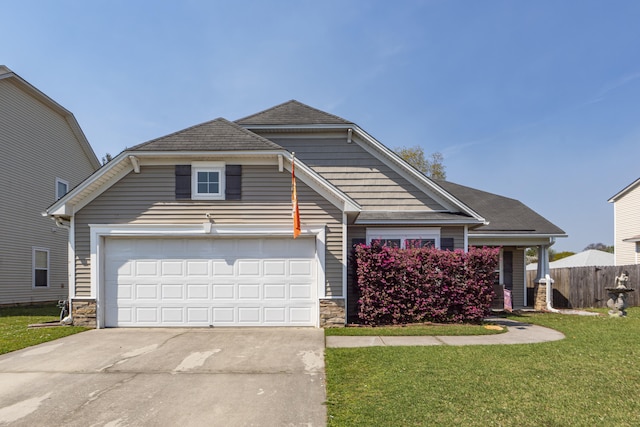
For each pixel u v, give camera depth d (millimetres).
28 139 17703
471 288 10359
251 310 10086
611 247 41781
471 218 11969
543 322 11172
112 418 4695
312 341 8359
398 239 12195
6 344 8156
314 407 4918
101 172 9766
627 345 7902
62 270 19844
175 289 10117
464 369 6188
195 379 6031
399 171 12758
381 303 10188
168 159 10156
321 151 12867
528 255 44531
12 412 4879
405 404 4824
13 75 16328
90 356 7316
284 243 10242
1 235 16078
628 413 4539
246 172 10242
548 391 5223
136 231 10031
